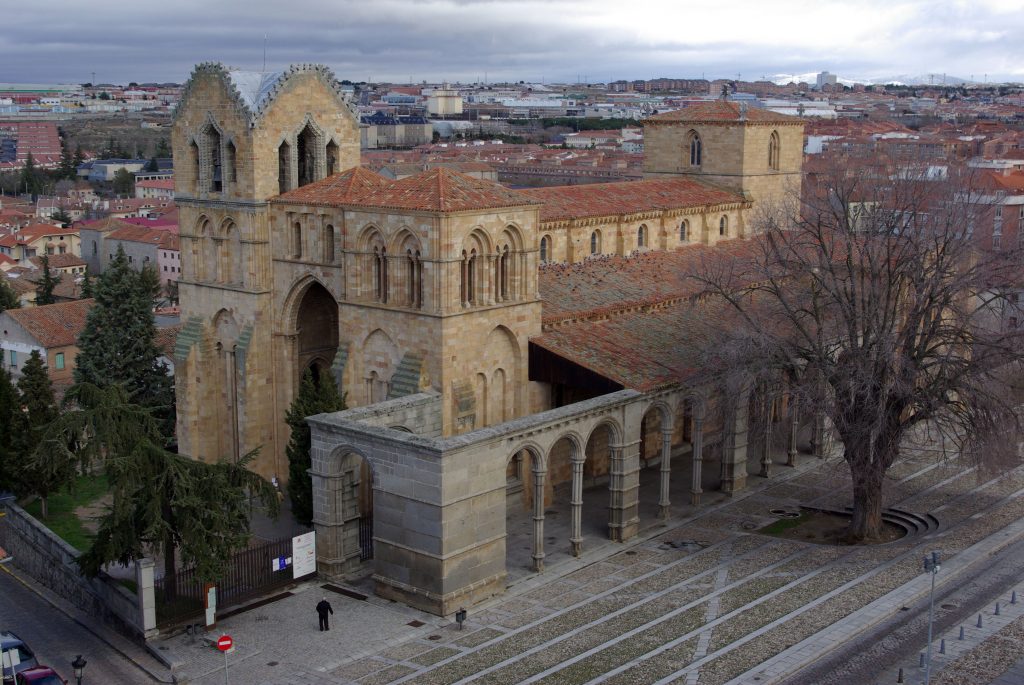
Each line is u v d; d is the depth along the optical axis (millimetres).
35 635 55094
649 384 65000
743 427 72938
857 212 68062
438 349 63500
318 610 52188
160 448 52844
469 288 65500
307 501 63906
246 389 73938
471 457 53750
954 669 44656
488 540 55438
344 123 77250
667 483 67625
